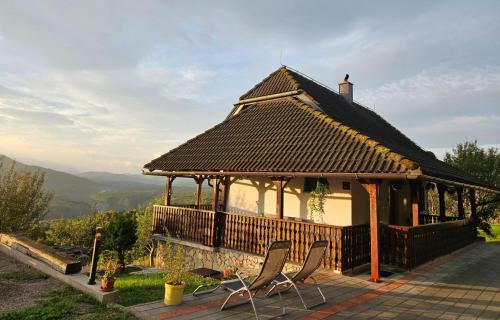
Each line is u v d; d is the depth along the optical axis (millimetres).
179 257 6832
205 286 7211
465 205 23719
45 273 7875
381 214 13484
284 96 15781
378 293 6797
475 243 15203
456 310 5895
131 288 7293
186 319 4957
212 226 11578
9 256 9789
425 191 17703
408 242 8961
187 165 13039
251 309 5527
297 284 7250
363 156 8875
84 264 13180
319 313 5449
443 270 9195
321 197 12141
